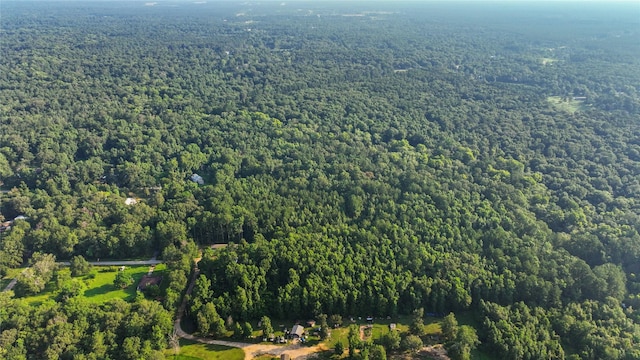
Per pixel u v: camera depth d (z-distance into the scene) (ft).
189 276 527.40
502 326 446.60
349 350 431.43
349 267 497.05
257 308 476.54
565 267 506.07
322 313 472.85
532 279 486.79
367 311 483.51
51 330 413.39
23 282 490.90
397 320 479.41
